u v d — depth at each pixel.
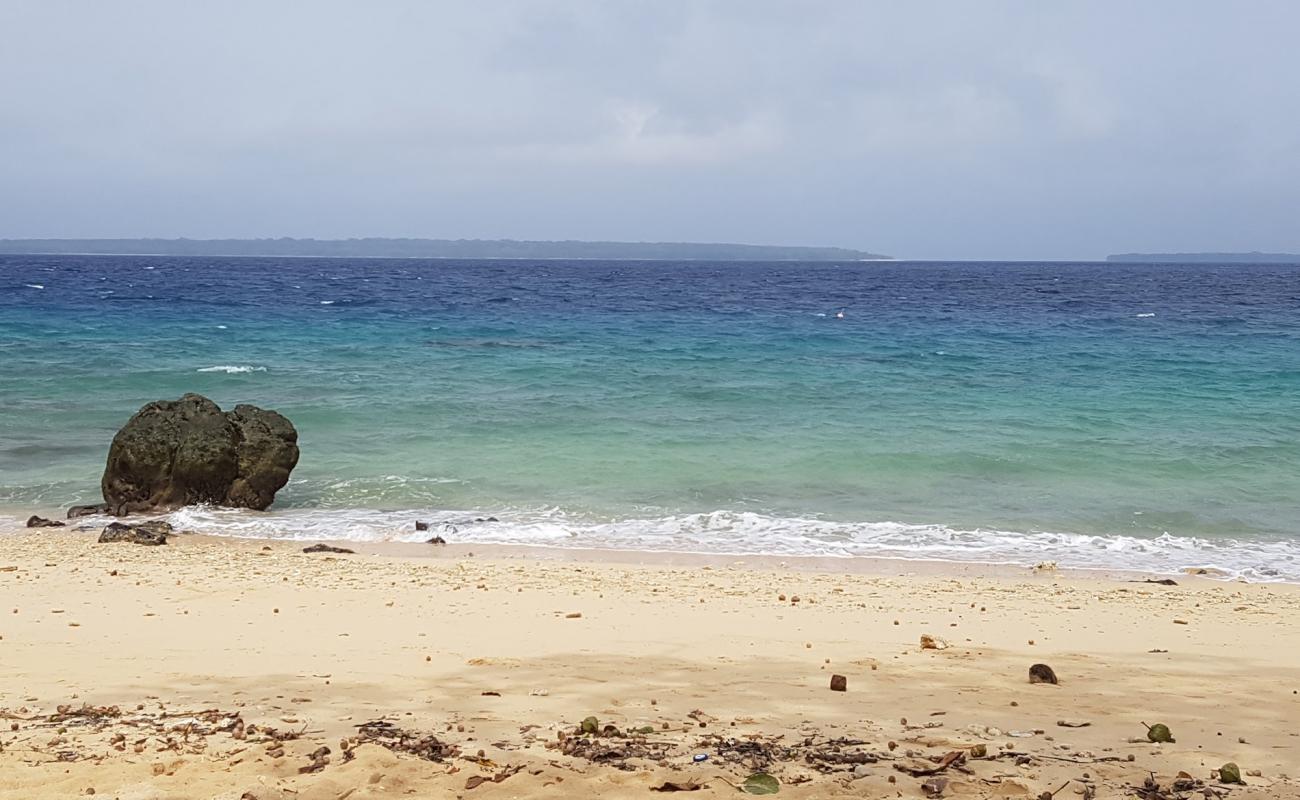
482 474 19.97
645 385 30.48
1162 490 19.31
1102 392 29.80
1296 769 5.73
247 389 28.58
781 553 15.16
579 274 157.00
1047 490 19.27
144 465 17.52
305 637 9.30
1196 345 42.28
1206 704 7.37
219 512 17.36
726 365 35.25
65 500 18.25
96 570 12.76
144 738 6.01
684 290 96.25
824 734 6.32
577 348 40.28
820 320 56.28
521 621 10.16
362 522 16.80
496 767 5.46
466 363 35.00
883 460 21.20
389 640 9.21
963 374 33.34
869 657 8.87
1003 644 9.65
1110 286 109.69
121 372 30.75
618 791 5.11
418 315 57.31
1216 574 14.37
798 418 25.70
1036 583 13.41
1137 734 6.46
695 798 5.05
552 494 18.66
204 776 5.23
